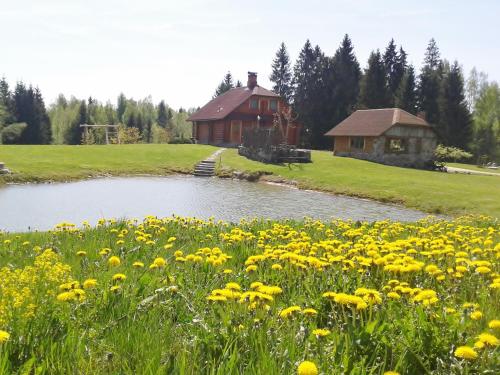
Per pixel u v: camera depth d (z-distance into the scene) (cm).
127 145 5366
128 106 14012
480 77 9719
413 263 528
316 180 3375
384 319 380
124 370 295
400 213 2317
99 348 334
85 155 4350
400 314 402
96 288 461
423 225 1290
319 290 480
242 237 795
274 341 340
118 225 1089
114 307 414
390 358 327
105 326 373
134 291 462
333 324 393
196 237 909
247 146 4700
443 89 7444
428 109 7550
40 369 279
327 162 4359
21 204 2172
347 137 5153
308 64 8388
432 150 5072
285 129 6150
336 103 7638
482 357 313
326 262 547
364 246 655
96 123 11588
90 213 1995
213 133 6250
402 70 8444
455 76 7456
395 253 613
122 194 2644
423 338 340
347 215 2169
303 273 526
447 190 2883
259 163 4175
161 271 552
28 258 705
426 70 7869
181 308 430
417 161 4878
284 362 297
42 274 446
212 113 6262
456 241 804
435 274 525
